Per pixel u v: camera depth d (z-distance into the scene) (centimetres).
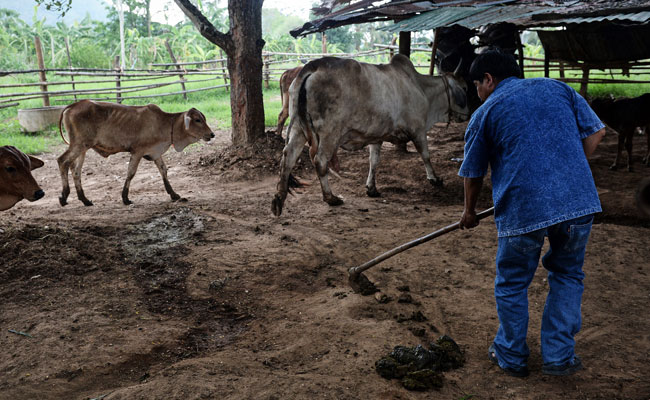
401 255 482
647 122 780
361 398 266
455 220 590
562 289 281
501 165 274
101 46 3631
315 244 514
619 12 739
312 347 322
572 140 265
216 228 566
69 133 662
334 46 3534
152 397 263
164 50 3070
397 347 302
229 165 874
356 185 780
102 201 712
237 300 399
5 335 331
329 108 607
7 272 418
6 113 1462
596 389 273
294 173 840
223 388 272
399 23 830
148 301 393
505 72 286
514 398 268
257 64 903
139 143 672
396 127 677
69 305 375
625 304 375
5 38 3209
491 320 356
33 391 273
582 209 260
